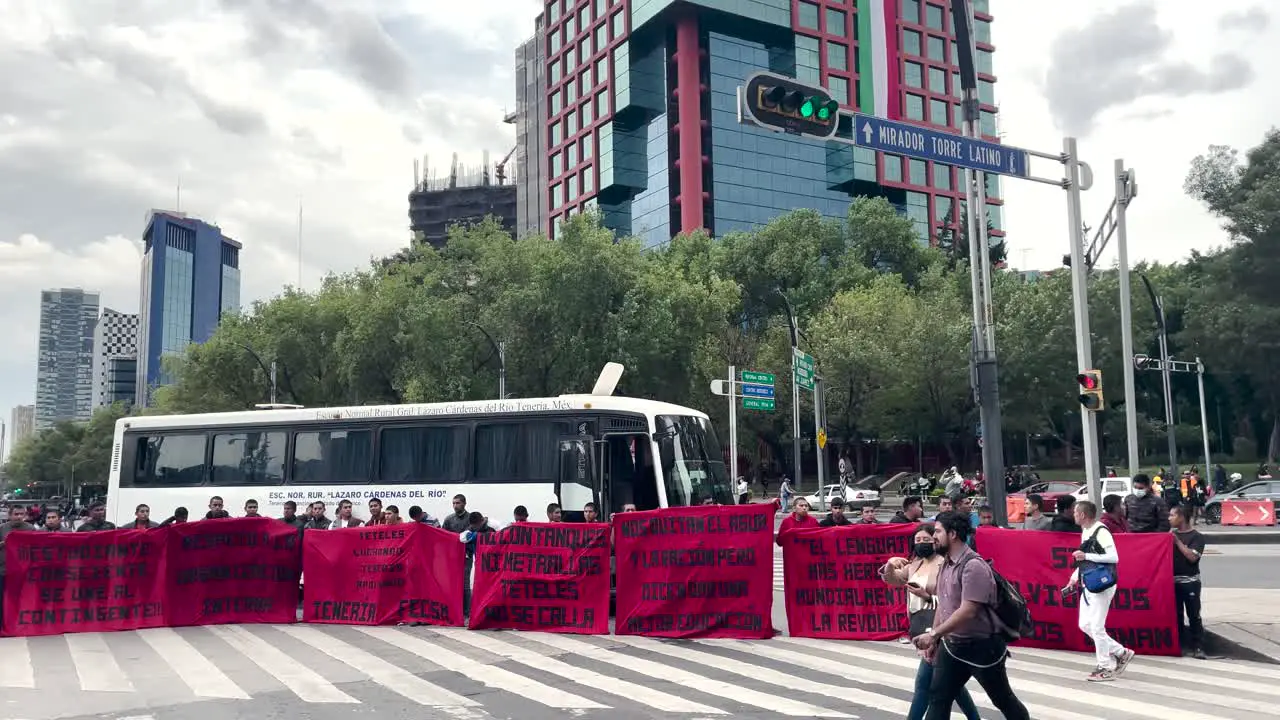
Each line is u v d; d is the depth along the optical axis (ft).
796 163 300.81
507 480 54.70
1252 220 162.40
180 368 190.39
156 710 27.71
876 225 226.38
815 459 240.32
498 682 31.09
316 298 165.58
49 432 445.78
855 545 39.04
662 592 40.11
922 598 23.15
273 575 46.75
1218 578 56.70
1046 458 227.40
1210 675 31.24
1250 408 206.28
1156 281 199.31
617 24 299.99
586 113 316.60
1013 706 19.49
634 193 308.40
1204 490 112.27
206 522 46.01
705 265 206.08
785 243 209.67
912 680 30.68
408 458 57.88
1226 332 169.89
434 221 492.95
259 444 62.39
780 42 302.86
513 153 516.73
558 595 41.78
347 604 45.60
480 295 140.05
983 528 37.70
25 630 42.06
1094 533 31.24
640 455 52.03
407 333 140.67
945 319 169.99
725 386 127.65
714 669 32.86
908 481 190.19
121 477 65.46
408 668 33.76
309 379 164.45
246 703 28.45
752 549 39.50
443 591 44.24
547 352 135.74
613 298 139.64
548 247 141.08
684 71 282.36
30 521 83.56
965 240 252.42
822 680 30.78
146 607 44.34
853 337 165.68
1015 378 169.89
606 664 34.06
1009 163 55.62
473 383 135.23
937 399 170.71
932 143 51.52
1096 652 31.65
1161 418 211.00
